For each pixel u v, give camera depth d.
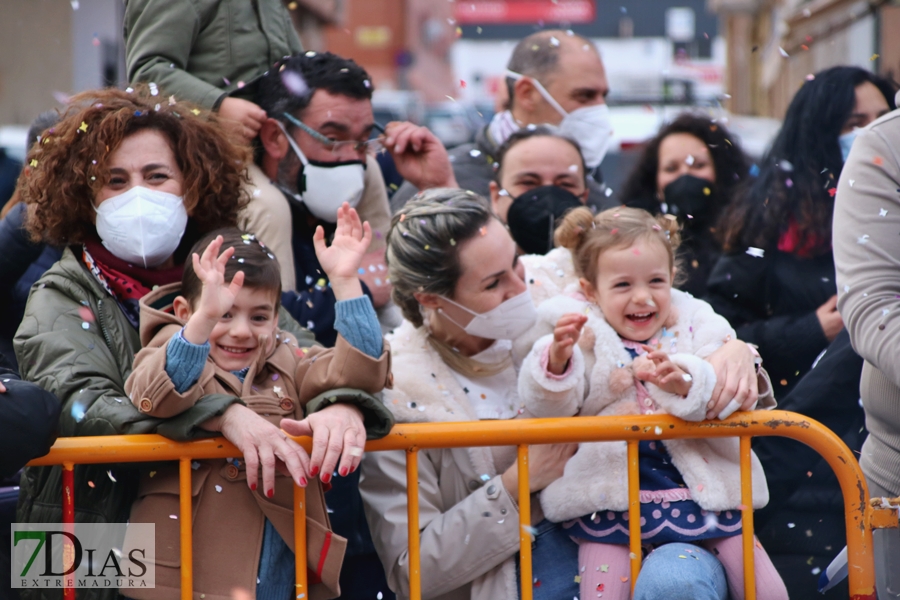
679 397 4.23
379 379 4.27
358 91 6.14
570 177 6.60
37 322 4.43
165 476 4.25
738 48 38.25
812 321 6.14
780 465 5.40
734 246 6.57
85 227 4.72
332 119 6.07
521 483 4.28
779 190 6.46
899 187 4.47
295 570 4.26
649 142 8.31
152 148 4.65
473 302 4.70
